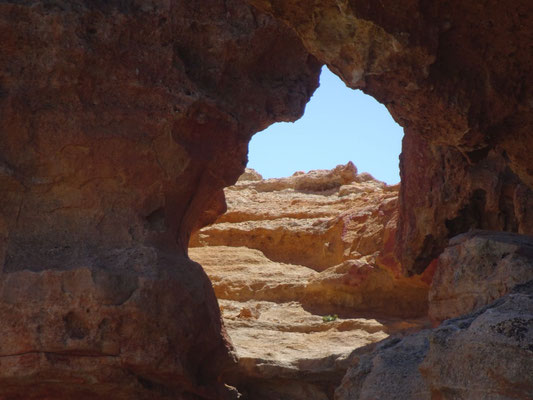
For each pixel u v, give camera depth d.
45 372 10.12
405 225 17.28
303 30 6.49
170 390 11.19
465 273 10.16
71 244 11.07
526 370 4.54
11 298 10.32
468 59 6.77
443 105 6.89
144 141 11.67
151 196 11.74
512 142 7.54
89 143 11.31
